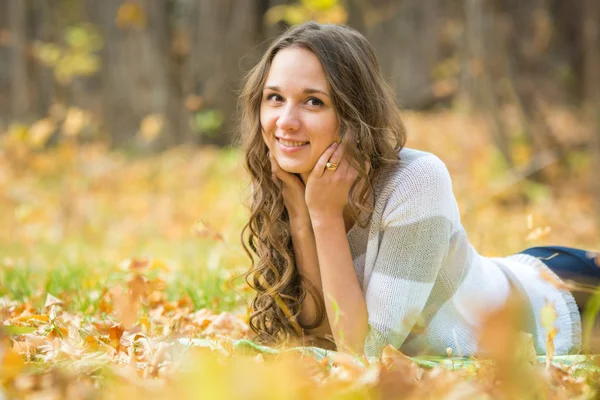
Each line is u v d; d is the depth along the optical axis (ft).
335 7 31.14
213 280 17.93
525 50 60.03
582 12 63.41
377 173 11.94
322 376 9.82
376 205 11.89
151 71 56.85
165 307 15.97
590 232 32.17
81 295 16.12
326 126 11.60
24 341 11.35
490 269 13.25
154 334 12.33
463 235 12.42
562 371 10.05
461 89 58.59
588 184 37.88
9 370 9.03
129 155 53.88
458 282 12.37
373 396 8.62
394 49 70.08
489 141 42.16
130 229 34.94
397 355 10.41
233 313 15.99
